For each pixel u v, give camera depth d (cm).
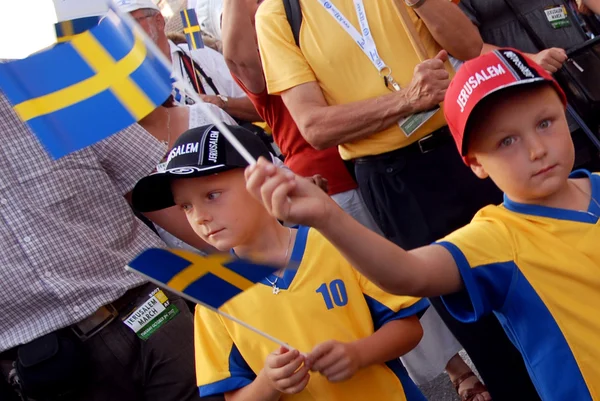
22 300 258
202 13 497
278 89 309
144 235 287
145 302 273
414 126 288
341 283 232
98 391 264
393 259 181
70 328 262
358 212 345
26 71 166
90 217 272
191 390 274
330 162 343
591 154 328
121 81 168
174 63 415
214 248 250
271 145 424
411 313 232
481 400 326
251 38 343
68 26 171
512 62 193
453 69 302
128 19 165
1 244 257
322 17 302
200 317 243
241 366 235
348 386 227
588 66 318
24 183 262
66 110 166
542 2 340
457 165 293
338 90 303
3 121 262
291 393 215
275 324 229
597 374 188
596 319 189
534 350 194
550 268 193
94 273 267
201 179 228
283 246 236
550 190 193
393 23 296
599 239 195
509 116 192
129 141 288
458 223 295
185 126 325
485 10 347
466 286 191
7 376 265
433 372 335
